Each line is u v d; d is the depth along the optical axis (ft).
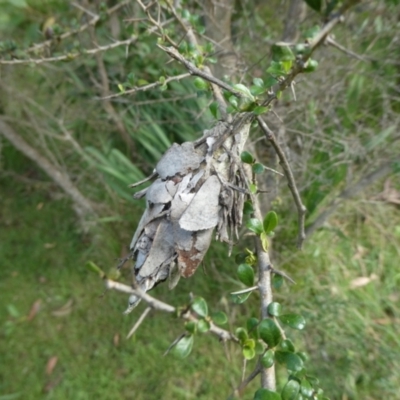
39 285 2.23
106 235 2.24
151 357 1.97
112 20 2.09
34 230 2.41
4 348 2.06
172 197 0.80
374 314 1.98
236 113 0.88
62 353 2.03
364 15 2.03
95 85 2.09
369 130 1.94
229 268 2.02
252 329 0.97
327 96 1.84
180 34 1.57
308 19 1.76
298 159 1.79
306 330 1.87
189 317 1.11
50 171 2.09
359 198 2.11
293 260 2.02
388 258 2.11
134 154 2.39
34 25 1.95
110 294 2.15
